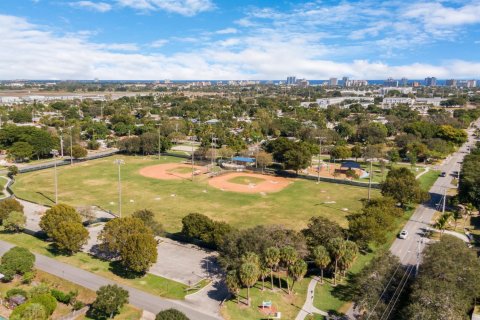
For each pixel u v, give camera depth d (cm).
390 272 7119
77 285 7600
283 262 7406
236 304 7012
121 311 6775
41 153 19975
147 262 7769
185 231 9512
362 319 6197
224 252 8019
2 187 13962
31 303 6172
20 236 10025
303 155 17300
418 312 5619
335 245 7738
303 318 6675
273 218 11681
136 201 13188
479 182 12056
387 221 9269
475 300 6725
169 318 5672
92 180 15938
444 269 6531
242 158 19088
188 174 17375
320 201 13512
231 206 12838
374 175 17338
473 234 10612
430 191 14725
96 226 10825
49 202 12850
